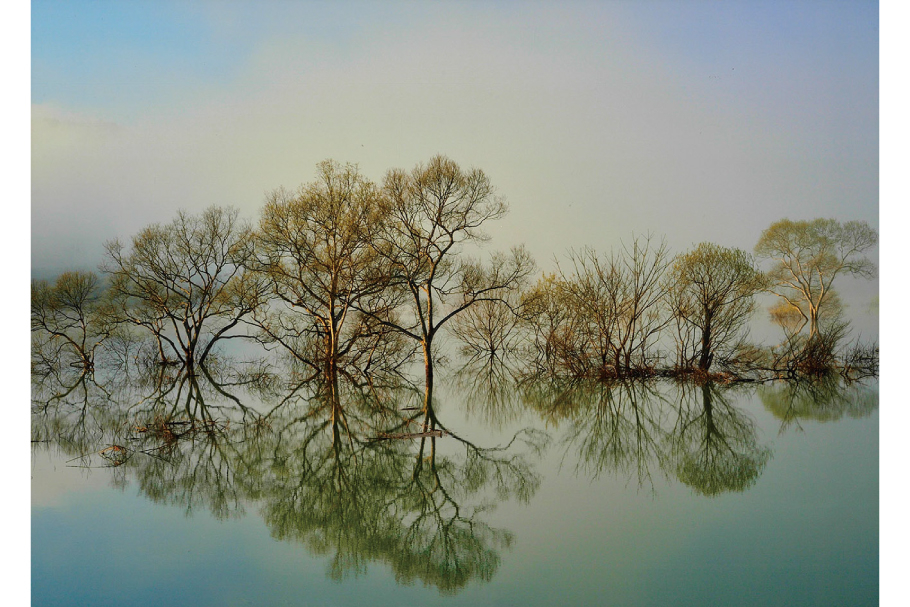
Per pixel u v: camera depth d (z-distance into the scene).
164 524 12.39
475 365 36.25
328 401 26.05
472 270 29.47
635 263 28.78
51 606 8.99
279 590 9.52
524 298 30.89
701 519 12.20
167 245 34.03
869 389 25.34
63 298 34.41
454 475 15.60
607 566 10.13
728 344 30.34
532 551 10.88
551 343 30.56
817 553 10.47
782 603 8.73
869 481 14.22
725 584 9.43
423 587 9.62
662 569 9.92
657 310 28.77
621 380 28.42
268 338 33.72
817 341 29.06
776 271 44.47
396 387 29.55
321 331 31.09
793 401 23.44
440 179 26.06
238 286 32.91
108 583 9.73
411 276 27.19
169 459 17.06
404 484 14.95
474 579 9.82
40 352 35.06
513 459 16.95
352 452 17.83
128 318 34.84
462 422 21.62
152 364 37.28
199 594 9.43
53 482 15.05
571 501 13.49
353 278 27.33
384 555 10.95
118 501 13.73
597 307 28.89
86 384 30.97
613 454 17.33
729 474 15.05
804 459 16.12
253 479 15.38
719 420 20.91
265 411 23.97
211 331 36.56
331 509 13.30
